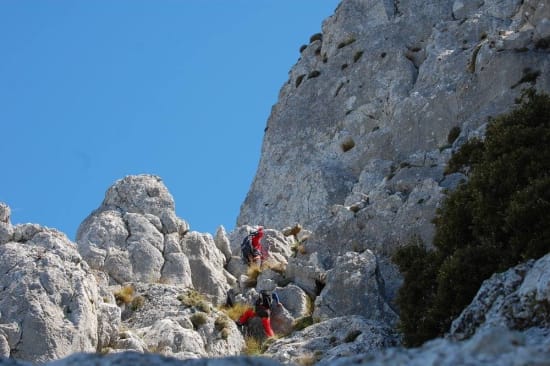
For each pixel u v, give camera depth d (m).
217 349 43.47
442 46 66.00
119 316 42.44
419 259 39.91
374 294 46.09
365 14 73.50
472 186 40.41
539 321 27.72
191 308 45.47
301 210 64.75
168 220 51.47
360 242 50.97
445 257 39.41
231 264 52.41
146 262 48.97
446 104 59.78
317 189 64.62
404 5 72.56
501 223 38.12
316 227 52.81
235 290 49.84
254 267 50.66
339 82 70.81
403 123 61.94
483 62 59.19
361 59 70.81
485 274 36.62
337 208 54.06
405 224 50.03
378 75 69.06
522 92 51.56
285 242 54.28
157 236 50.38
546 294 27.78
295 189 66.94
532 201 37.06
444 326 36.75
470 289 36.59
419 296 39.09
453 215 39.97
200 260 50.50
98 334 41.56
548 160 39.75
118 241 49.62
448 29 67.25
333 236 51.91
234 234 55.12
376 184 59.41
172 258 49.59
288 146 70.00
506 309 28.36
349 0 75.00
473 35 65.75
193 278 49.88
